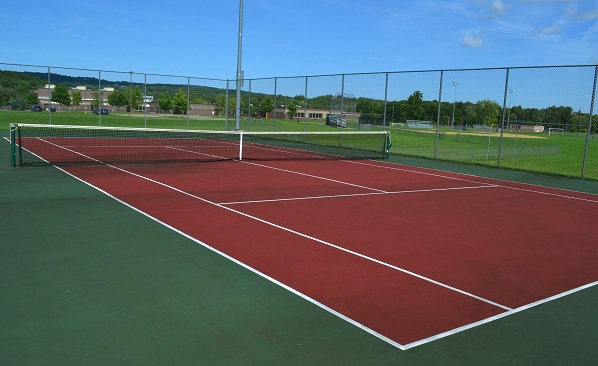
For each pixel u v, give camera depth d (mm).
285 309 5117
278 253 7008
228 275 6047
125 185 12211
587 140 17125
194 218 8953
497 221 9719
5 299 5117
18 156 17453
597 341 4668
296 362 4074
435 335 4660
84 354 4082
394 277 6203
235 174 14977
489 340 4602
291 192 12141
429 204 11250
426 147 31469
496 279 6297
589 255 7551
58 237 7410
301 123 28828
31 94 35906
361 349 4336
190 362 4020
